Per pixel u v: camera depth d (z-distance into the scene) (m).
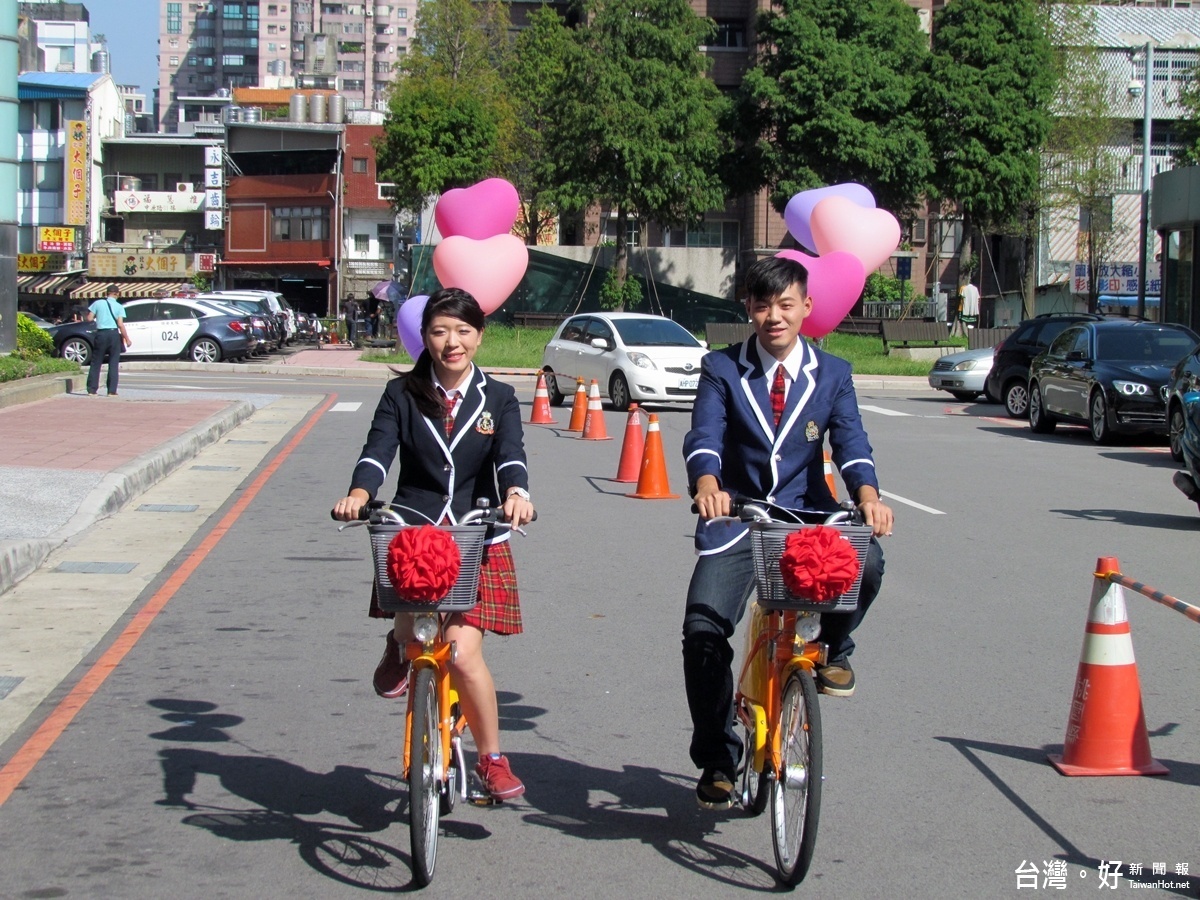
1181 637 7.54
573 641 7.32
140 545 10.03
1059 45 46.22
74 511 10.77
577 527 11.04
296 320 47.12
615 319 23.39
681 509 12.03
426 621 4.14
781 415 4.50
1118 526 11.37
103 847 4.54
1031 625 7.78
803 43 44.84
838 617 4.44
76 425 16.58
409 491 4.52
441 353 4.47
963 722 5.96
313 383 28.50
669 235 60.22
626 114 44.78
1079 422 19.91
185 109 134.62
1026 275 47.31
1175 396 16.17
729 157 47.81
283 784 5.17
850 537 4.10
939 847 4.56
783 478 4.52
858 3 45.41
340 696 6.33
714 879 4.29
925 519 11.65
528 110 56.16
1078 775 5.28
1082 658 5.43
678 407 23.75
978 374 25.67
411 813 4.01
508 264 7.16
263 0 181.88
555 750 5.57
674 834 4.69
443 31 59.38
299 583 8.82
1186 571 9.42
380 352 39.34
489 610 4.45
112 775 5.25
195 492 12.73
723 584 4.49
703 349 22.73
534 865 4.40
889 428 20.44
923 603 8.34
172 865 4.38
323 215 64.31
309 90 112.62
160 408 19.20
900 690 6.45
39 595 8.35
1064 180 46.66
